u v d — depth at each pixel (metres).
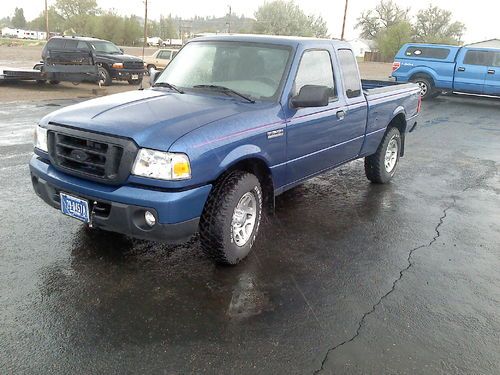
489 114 15.63
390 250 4.64
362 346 3.12
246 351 3.00
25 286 3.57
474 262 4.48
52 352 2.88
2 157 7.17
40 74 16.61
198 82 4.77
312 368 2.88
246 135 3.95
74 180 3.72
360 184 6.97
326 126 5.05
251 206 4.18
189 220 3.59
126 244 4.37
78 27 83.50
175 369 2.80
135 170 3.46
